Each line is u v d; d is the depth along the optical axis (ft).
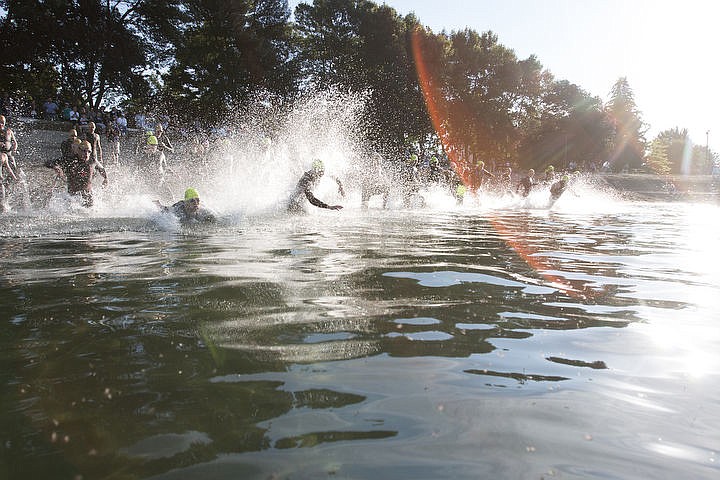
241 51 128.16
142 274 15.30
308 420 6.34
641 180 139.74
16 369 7.89
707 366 8.52
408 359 8.55
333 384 7.46
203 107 128.06
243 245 21.68
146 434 5.94
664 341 9.78
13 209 40.40
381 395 7.12
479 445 5.82
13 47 105.91
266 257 18.56
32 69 113.70
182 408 6.60
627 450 5.79
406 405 6.82
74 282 14.21
